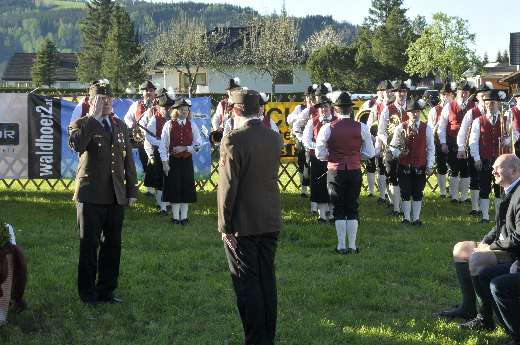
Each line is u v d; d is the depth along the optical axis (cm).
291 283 741
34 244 902
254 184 529
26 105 1303
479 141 1090
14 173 1311
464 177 1252
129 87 5547
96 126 633
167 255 851
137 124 1098
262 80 5566
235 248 533
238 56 5397
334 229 1025
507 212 555
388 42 5472
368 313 648
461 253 622
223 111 1279
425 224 1081
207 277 759
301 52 5703
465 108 1235
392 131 1125
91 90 648
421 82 5569
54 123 1316
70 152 1327
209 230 1012
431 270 795
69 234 959
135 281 737
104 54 6575
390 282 758
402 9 5688
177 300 676
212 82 5575
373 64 5472
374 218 1123
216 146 1505
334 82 5441
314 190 1073
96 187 635
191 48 5375
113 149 640
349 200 886
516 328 537
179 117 1035
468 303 625
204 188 1415
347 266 818
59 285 713
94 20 7338
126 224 1044
